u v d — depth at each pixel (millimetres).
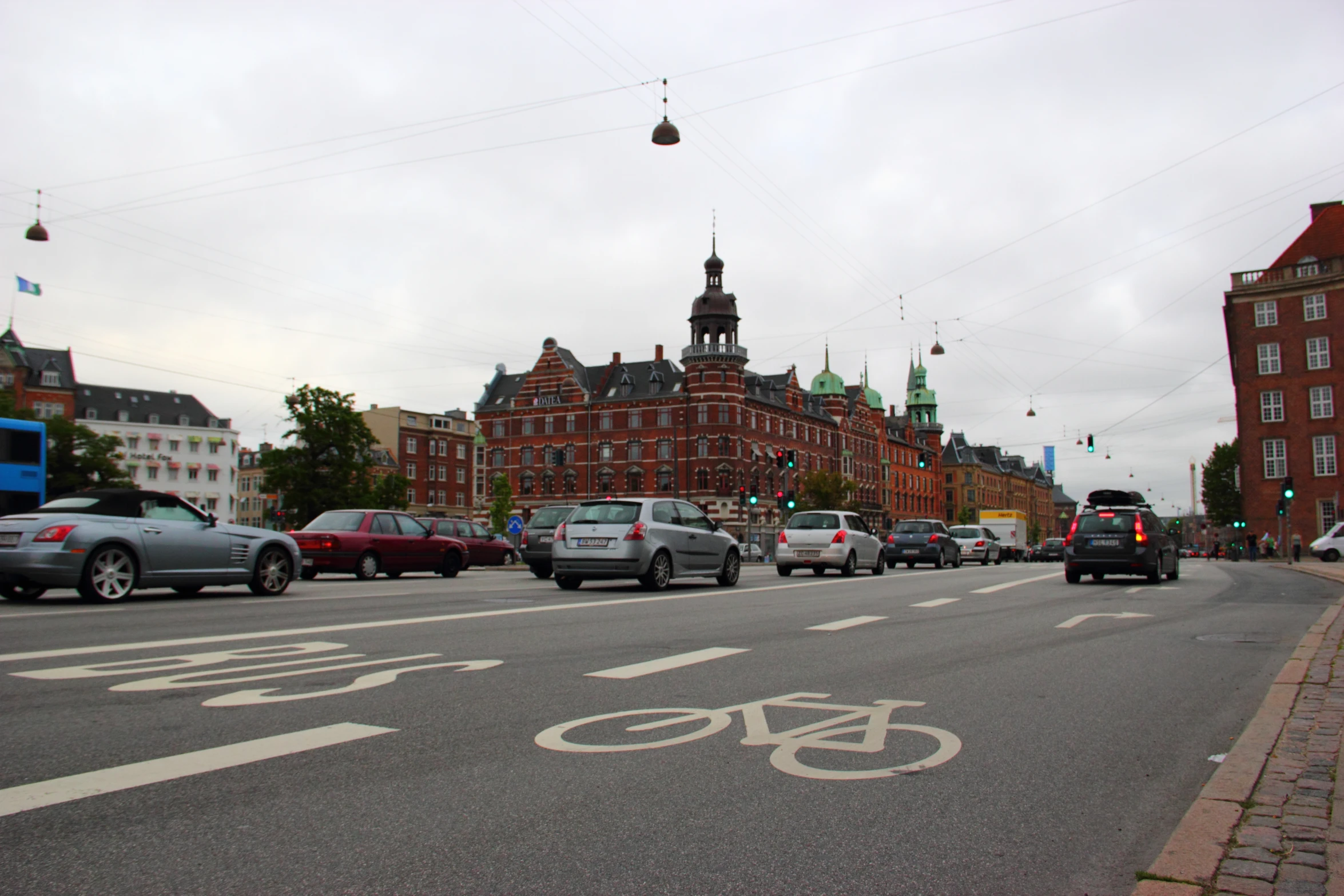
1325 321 56250
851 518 23766
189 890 3068
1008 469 165250
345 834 3607
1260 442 58031
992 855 3561
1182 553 92625
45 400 98250
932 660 8180
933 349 37406
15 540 12055
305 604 12562
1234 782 4449
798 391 92250
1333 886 3195
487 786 4227
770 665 7676
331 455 56625
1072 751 5105
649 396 81688
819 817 3920
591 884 3205
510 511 81875
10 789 4020
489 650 8188
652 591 16297
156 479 109938
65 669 6844
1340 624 11062
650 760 4711
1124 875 3395
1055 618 11992
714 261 80562
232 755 4598
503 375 93812
